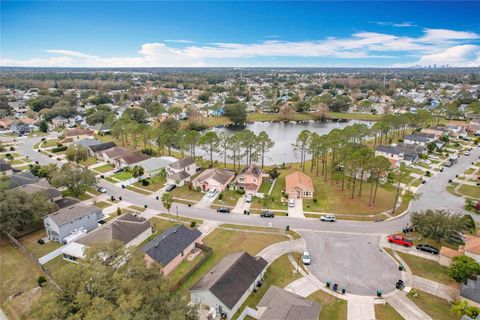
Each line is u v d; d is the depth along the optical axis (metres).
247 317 37.75
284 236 56.59
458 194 75.88
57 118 169.38
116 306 27.67
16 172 86.00
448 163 97.44
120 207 68.25
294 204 69.81
